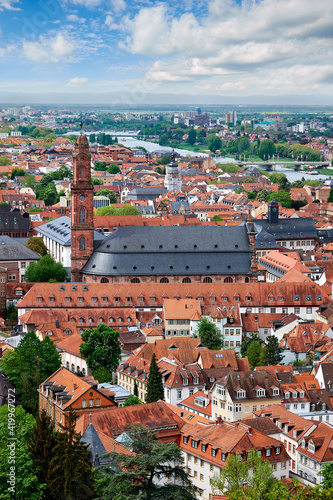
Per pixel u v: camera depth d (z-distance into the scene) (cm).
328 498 13900
